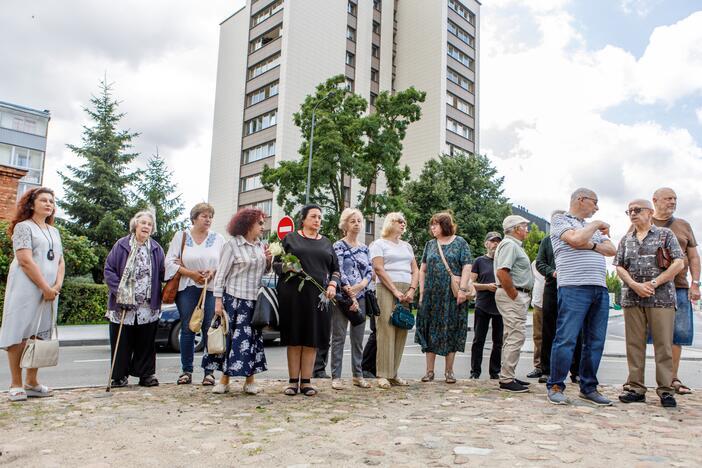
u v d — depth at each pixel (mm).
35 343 4703
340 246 6148
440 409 4508
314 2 43750
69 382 6484
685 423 4125
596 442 3430
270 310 5031
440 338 6105
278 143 40906
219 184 47000
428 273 6230
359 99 29500
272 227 40500
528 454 3078
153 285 5734
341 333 6266
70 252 15305
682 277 5988
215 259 5945
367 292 5715
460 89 51750
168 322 9609
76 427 3736
